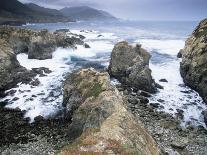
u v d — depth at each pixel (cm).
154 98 5297
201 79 5369
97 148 2475
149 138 3138
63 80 5975
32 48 7662
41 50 7756
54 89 5484
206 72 5259
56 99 5069
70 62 7606
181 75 6381
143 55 6178
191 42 6500
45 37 8031
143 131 3141
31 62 7444
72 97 4391
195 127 4325
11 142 3725
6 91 5416
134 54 5888
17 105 4869
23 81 5759
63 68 6975
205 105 5047
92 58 8081
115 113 3147
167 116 4591
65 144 3653
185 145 3731
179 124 4400
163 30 17750
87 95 4025
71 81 4741
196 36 6450
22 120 4372
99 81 4134
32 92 5344
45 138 3825
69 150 2473
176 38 12312
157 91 5609
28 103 4916
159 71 6719
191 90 5659
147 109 4788
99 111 3434
